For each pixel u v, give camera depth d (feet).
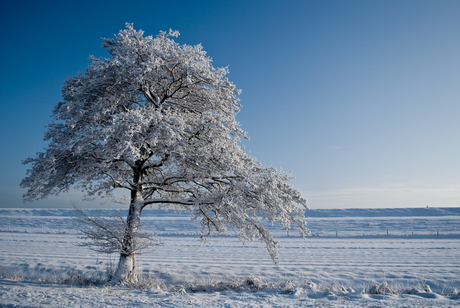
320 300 22.21
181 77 37.65
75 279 36.50
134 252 37.29
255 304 21.30
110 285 31.50
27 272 52.31
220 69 38.37
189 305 20.75
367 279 46.11
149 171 44.01
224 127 33.76
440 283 43.52
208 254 75.20
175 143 33.68
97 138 30.04
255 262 62.80
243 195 34.96
